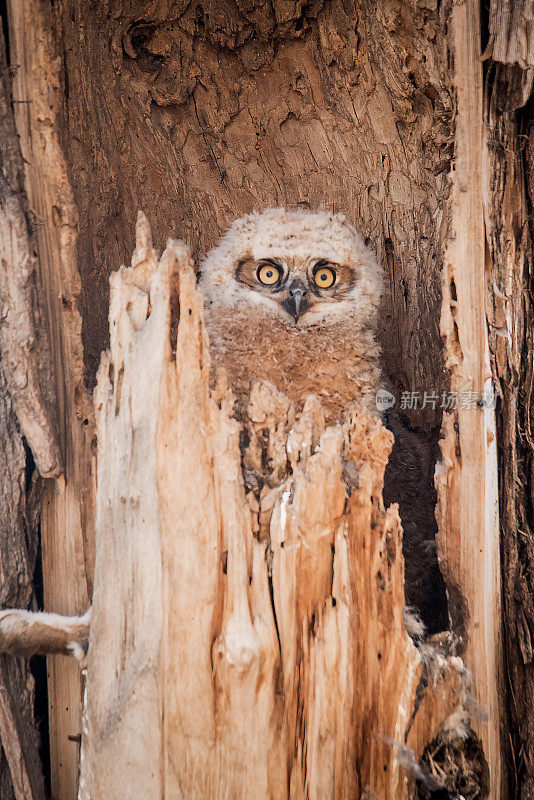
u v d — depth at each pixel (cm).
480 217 435
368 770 374
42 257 459
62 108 475
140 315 405
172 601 372
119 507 397
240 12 556
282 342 522
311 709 370
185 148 607
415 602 460
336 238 536
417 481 498
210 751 365
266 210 592
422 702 382
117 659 391
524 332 448
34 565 459
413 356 559
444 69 450
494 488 437
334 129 591
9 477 444
